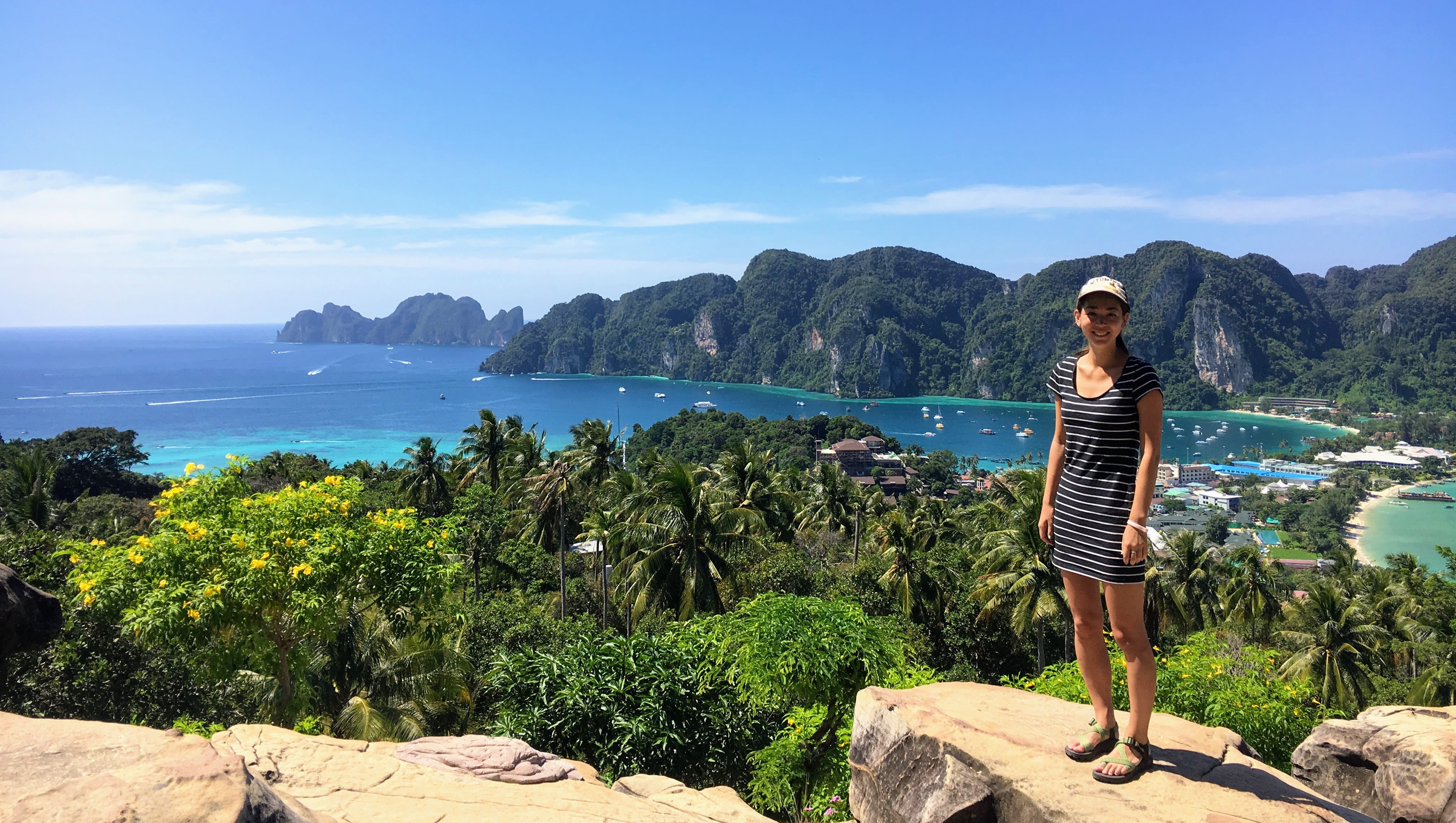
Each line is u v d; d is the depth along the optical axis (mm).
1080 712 4426
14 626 5293
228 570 9609
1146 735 3521
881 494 50344
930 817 3934
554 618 26922
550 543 40562
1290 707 9484
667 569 24500
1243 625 35844
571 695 11078
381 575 10328
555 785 4988
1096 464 3486
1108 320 3422
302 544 9914
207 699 12328
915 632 27125
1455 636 35125
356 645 14508
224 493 10531
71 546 9695
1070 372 3705
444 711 15328
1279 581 49750
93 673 11344
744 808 5301
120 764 2562
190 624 9258
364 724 12773
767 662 9289
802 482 59906
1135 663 3439
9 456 49125
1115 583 3389
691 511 24469
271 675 11922
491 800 4617
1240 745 3990
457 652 15688
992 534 25156
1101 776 3480
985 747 3887
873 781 4500
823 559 42531
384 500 45938
